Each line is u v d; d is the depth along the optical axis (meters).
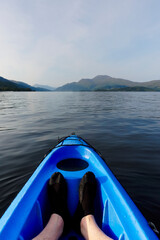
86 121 9.67
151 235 1.09
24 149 4.83
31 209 1.45
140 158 4.11
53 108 17.55
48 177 2.12
